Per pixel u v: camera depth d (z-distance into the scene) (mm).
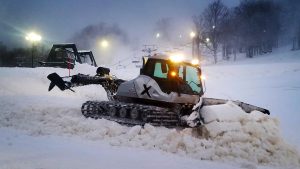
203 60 80312
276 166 6863
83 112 10570
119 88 10602
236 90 24016
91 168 5234
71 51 35156
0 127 9273
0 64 58500
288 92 21859
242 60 73562
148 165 5715
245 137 7598
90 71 22688
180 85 9516
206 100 8914
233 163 6617
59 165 5305
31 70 20172
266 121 8539
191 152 7105
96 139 8008
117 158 6094
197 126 8188
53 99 13641
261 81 29219
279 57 66250
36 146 6828
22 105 11805
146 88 9867
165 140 7504
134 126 8039
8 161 5406
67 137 8164
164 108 9055
